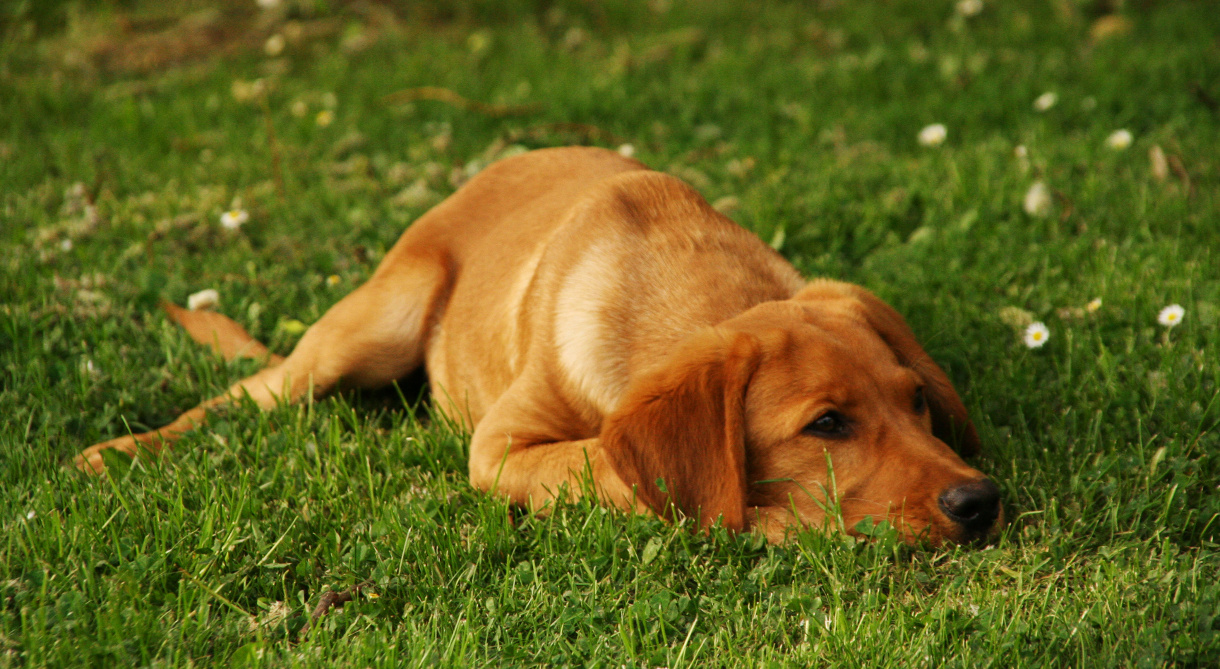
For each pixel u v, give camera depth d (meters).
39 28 14.01
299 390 6.26
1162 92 10.38
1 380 6.20
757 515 4.68
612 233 5.52
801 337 4.68
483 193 6.72
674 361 4.66
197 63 13.12
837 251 7.80
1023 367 5.99
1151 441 5.03
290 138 10.56
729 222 5.80
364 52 13.51
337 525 4.86
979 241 7.74
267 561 4.59
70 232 8.12
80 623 4.00
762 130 10.51
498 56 13.40
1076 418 5.43
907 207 8.31
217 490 5.00
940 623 4.02
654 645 4.09
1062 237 7.57
